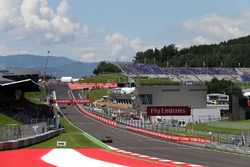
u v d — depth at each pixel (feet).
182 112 260.21
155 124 278.26
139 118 358.64
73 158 95.71
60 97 543.80
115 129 290.15
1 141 120.16
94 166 82.17
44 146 135.03
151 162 91.45
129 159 96.68
